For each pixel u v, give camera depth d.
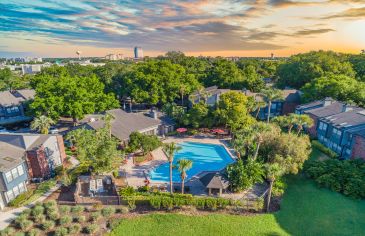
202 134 54.16
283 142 35.06
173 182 35.00
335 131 42.44
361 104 53.31
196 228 26.14
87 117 59.03
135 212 28.78
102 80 80.56
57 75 86.31
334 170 34.00
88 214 28.11
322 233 25.12
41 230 25.78
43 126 44.62
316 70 76.50
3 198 29.25
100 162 33.16
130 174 36.91
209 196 31.36
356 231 25.05
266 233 25.31
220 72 82.38
